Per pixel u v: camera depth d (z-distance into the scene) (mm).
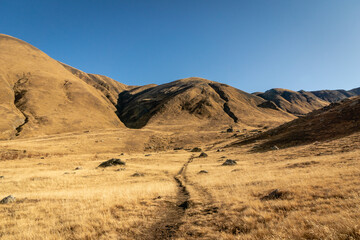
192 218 10125
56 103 171750
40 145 82062
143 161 52062
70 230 9117
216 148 80312
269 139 66750
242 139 85625
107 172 33875
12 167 42531
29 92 167500
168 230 8828
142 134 127000
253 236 6352
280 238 5594
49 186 23375
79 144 91312
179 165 45219
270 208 9273
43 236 8391
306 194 10359
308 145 46031
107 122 184500
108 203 13188
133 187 20094
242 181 18312
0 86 154375
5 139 105625
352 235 4691
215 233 7641
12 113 131500
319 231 5348
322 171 16031
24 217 11320
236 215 9297
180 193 17500
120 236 8359
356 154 23188
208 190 16922
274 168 24500
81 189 20781
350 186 10023
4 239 8281
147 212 11609
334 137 48156
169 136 125750
